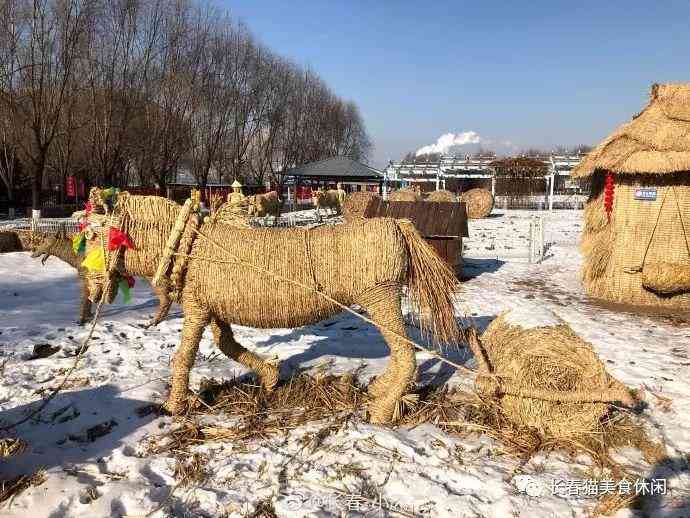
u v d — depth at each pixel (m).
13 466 3.73
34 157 27.47
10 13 24.86
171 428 4.30
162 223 4.33
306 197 52.16
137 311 8.36
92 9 27.19
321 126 59.16
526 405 4.23
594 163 9.17
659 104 8.91
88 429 4.31
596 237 10.00
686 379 5.52
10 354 6.12
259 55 44.44
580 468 3.80
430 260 4.45
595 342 6.92
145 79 32.03
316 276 4.18
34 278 10.88
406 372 4.32
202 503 3.34
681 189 8.75
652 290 9.06
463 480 3.61
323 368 5.67
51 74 26.48
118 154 30.73
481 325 7.74
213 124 40.03
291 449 3.96
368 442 4.04
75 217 4.81
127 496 3.37
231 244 4.25
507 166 41.09
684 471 3.81
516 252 16.44
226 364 5.85
